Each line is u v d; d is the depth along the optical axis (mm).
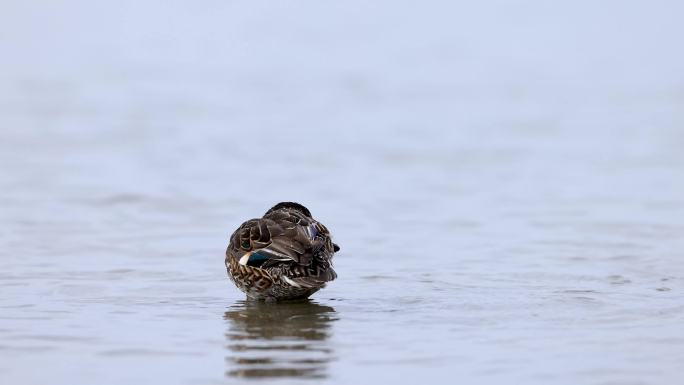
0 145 27234
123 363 10688
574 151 26500
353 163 25250
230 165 24922
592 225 18422
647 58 46094
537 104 34938
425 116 32750
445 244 17203
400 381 10086
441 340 11484
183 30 54906
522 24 56094
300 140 28516
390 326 12148
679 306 12883
